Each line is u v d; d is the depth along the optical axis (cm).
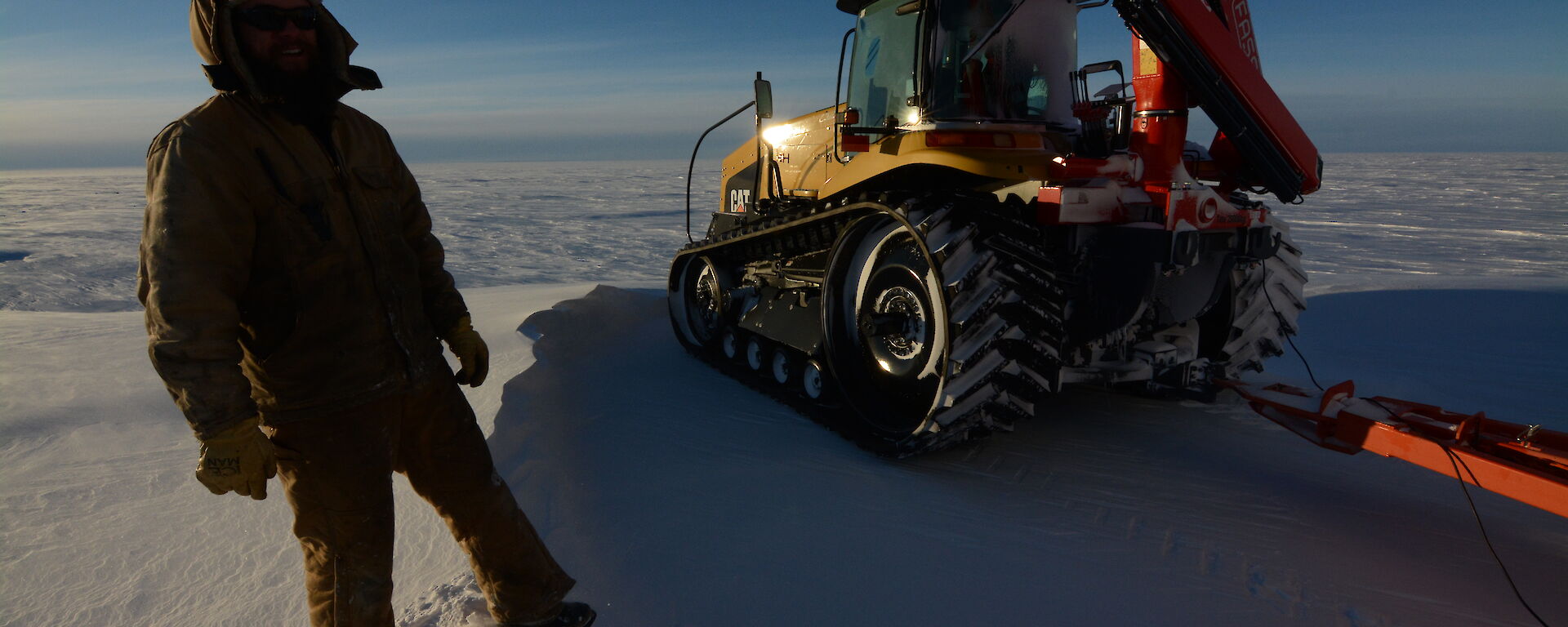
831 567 294
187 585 287
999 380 370
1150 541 318
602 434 455
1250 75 378
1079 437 443
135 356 609
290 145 160
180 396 139
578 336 712
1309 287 986
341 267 166
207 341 140
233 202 149
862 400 462
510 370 531
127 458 405
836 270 468
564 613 229
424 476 203
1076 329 389
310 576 183
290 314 162
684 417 490
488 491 209
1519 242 3356
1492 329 743
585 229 5578
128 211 10881
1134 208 373
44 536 318
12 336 712
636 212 7719
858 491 368
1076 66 484
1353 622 260
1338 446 350
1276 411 390
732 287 627
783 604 268
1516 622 261
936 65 437
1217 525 333
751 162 652
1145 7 338
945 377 366
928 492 367
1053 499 360
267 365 162
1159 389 500
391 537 185
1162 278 401
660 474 390
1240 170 458
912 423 427
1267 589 281
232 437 143
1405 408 351
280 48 153
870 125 503
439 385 197
